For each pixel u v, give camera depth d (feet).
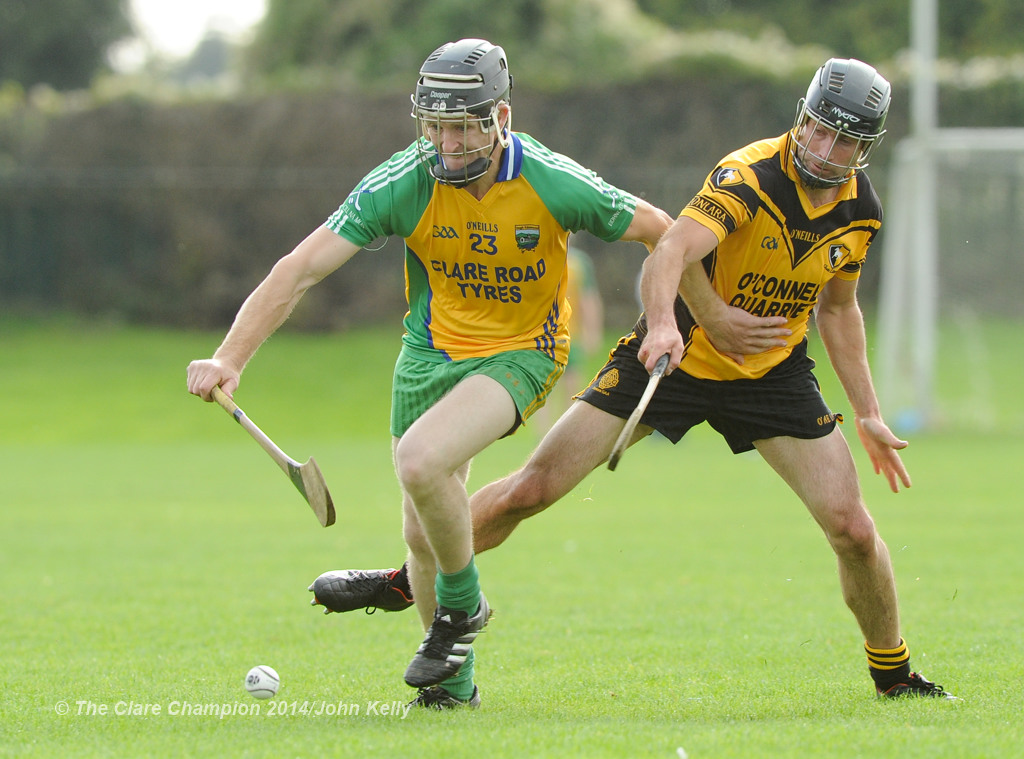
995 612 78.89
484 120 51.52
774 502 145.59
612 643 70.64
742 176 55.31
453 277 55.31
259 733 48.78
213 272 322.96
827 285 60.34
